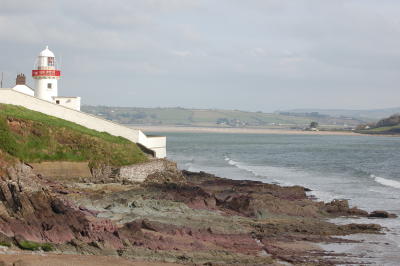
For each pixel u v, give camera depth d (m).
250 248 33.06
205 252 30.81
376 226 40.03
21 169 41.25
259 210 43.97
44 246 28.27
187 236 33.72
